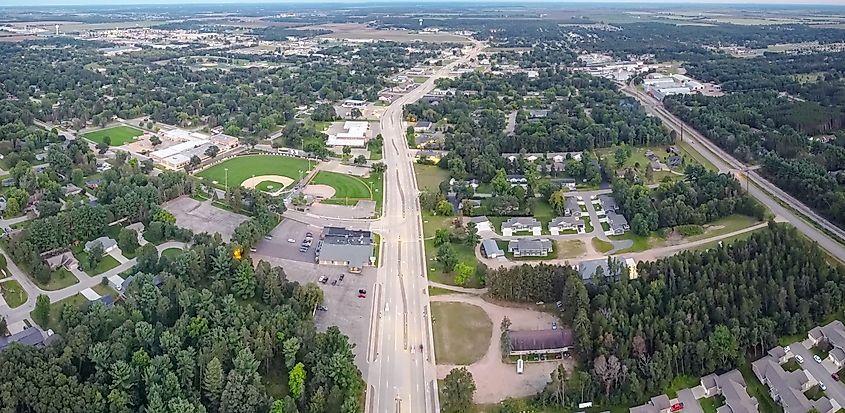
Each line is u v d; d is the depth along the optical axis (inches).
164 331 7628.0
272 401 6889.8
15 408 6422.2
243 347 7470.5
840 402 7352.4
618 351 7800.2
